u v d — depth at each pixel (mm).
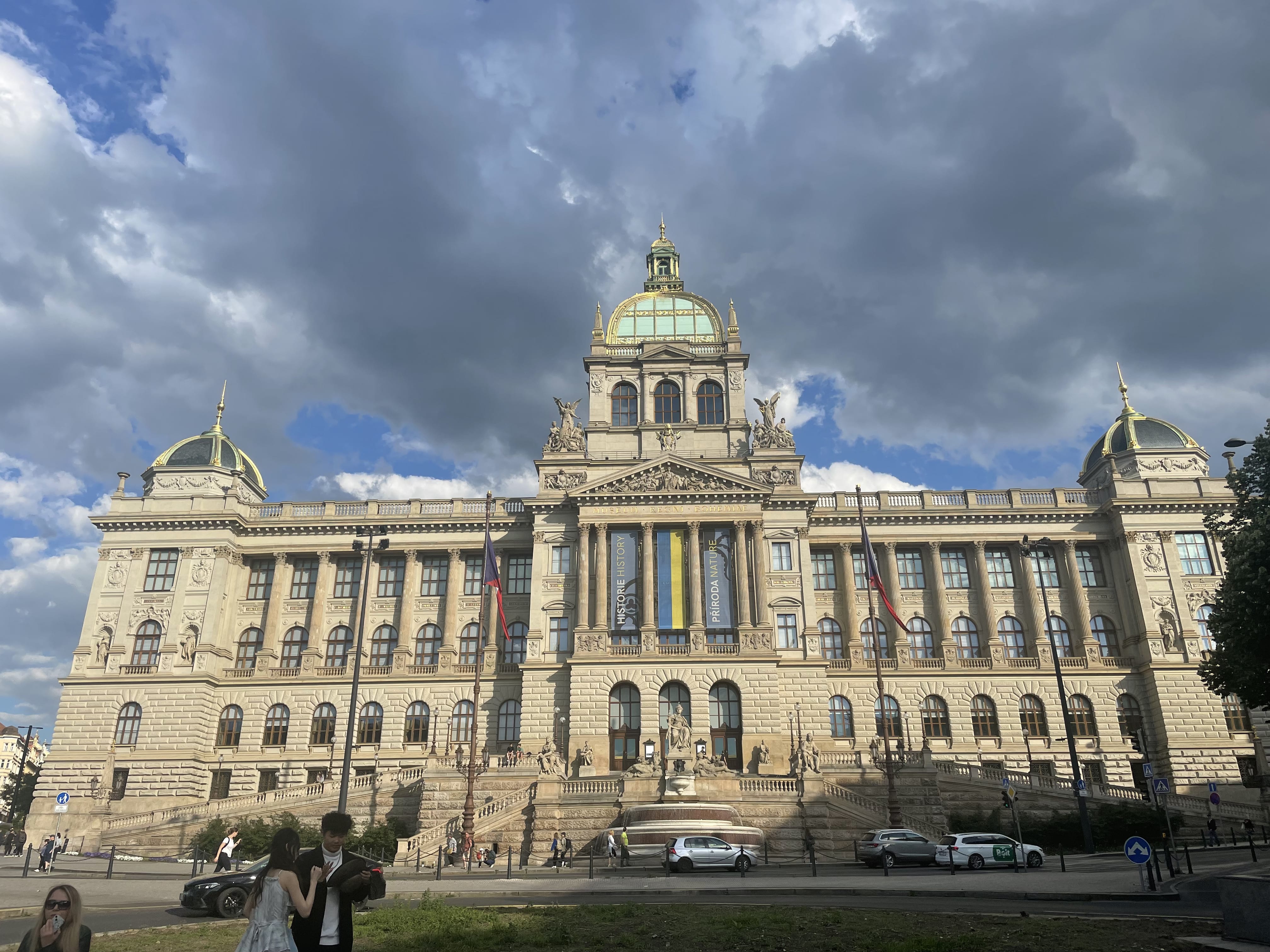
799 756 66312
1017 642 88000
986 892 33938
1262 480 53656
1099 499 91625
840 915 26844
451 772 68000
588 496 84688
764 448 89312
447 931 24438
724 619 81312
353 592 91250
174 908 34156
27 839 71750
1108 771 81750
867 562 70750
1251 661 51969
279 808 69750
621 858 53188
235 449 97000
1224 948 20312
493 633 87750
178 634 86500
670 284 105375
